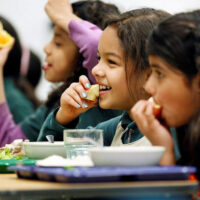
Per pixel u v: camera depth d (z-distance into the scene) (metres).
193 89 1.70
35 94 5.11
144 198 1.51
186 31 1.71
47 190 1.42
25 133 4.57
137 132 2.39
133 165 1.60
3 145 4.55
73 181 1.47
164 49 1.71
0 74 4.73
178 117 1.76
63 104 2.66
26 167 1.75
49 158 1.83
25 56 5.10
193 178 1.61
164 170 1.49
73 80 3.65
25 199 1.43
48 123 2.79
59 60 4.04
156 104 1.82
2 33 4.66
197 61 1.67
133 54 2.36
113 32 2.41
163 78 1.74
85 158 1.83
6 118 4.63
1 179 1.80
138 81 2.38
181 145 1.92
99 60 2.58
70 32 3.69
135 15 2.44
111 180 1.48
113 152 1.59
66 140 2.10
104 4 3.97
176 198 1.51
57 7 3.98
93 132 2.08
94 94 2.53
